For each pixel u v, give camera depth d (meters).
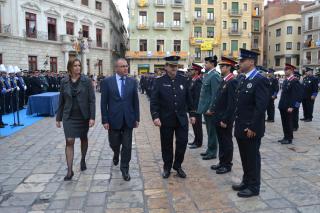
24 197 4.64
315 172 5.62
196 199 4.51
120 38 58.09
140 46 45.31
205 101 6.48
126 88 5.42
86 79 5.45
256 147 4.54
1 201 4.50
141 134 9.35
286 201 4.39
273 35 57.56
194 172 5.71
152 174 5.62
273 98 11.47
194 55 47.69
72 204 4.39
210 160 6.47
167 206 4.29
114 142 5.67
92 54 39.78
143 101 21.33
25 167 6.04
